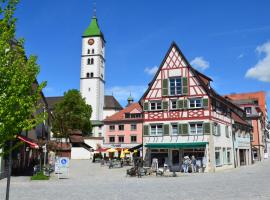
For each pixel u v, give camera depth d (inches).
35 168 1237.1
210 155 1581.0
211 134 1603.1
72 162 2289.6
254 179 1067.9
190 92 1662.2
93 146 3196.4
